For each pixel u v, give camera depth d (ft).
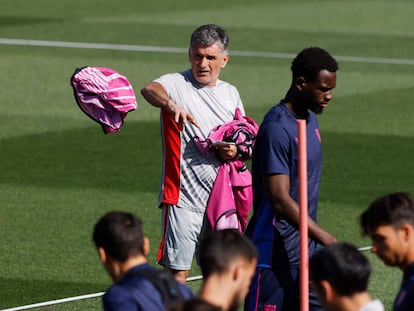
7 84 209.05
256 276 85.25
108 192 146.92
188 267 100.22
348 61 240.32
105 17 278.26
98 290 112.16
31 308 105.91
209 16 285.02
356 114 193.26
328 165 162.30
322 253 60.80
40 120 184.14
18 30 259.60
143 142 172.35
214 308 48.83
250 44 254.27
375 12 297.94
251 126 99.60
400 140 177.06
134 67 227.81
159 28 267.18
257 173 85.05
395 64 238.68
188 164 98.48
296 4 303.68
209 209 98.43
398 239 63.21
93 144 170.60
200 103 98.84
